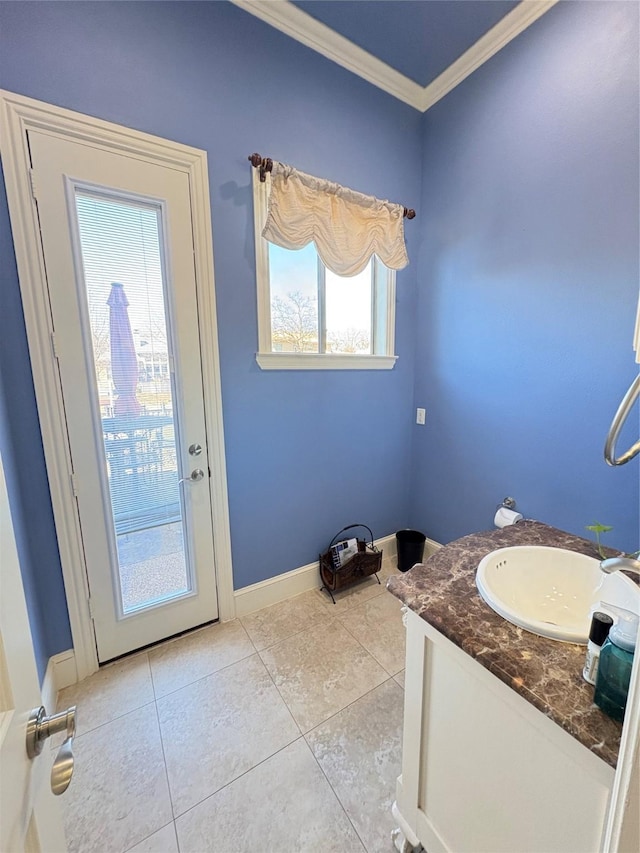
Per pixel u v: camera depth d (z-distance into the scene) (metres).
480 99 1.91
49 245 1.35
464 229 2.08
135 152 1.45
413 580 1.02
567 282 1.66
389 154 2.13
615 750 0.56
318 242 1.82
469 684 0.80
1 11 1.19
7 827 0.40
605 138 1.48
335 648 1.76
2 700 0.45
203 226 1.62
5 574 0.48
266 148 1.73
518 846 0.75
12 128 1.24
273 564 2.09
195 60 1.52
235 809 1.12
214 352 1.73
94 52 1.34
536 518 1.90
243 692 1.52
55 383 1.42
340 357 2.13
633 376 1.50
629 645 0.60
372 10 1.64
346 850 1.03
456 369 2.23
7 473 1.24
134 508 1.65
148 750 1.29
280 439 2.01
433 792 0.93
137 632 1.71
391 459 2.52
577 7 1.50
